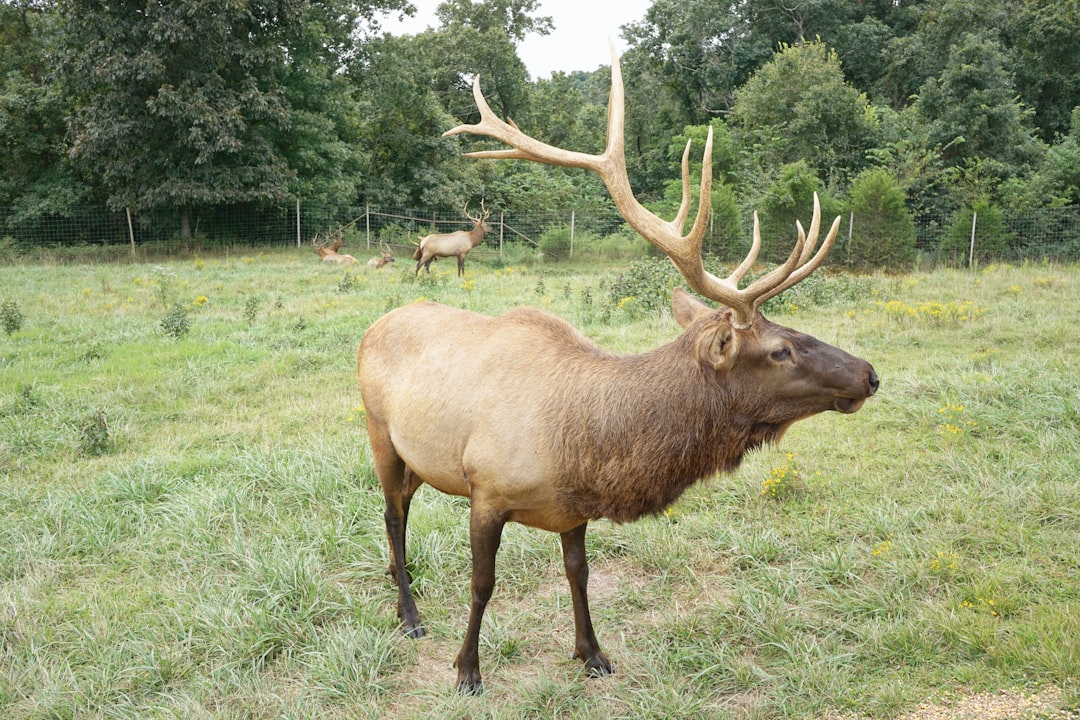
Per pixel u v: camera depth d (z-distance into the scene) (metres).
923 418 6.52
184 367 8.89
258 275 18.34
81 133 23.39
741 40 38.22
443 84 38.59
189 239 26.05
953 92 26.41
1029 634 3.51
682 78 37.84
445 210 31.89
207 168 24.25
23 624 3.98
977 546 4.49
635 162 39.69
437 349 3.77
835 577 4.29
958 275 16.89
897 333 9.74
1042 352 8.63
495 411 3.38
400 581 4.07
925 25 36.69
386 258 21.62
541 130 43.72
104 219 27.78
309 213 28.31
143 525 5.03
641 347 9.07
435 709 3.36
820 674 3.43
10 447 6.45
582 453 3.25
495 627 3.95
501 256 24.33
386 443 4.03
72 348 9.88
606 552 4.75
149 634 3.90
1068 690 3.16
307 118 27.19
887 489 5.30
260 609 3.98
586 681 3.61
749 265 3.67
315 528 4.93
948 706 3.20
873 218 19.73
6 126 26.14
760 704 3.33
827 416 6.79
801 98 28.30
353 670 3.61
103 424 6.48
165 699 3.50
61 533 4.93
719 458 3.33
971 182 24.27
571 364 3.43
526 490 3.33
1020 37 33.22
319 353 9.48
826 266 20.44
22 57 27.98
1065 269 17.92
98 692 3.52
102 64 22.58
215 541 4.81
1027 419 6.32
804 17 38.09
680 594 4.28
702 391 3.24
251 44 25.02
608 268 21.81
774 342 3.21
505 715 3.30
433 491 5.50
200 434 6.81
